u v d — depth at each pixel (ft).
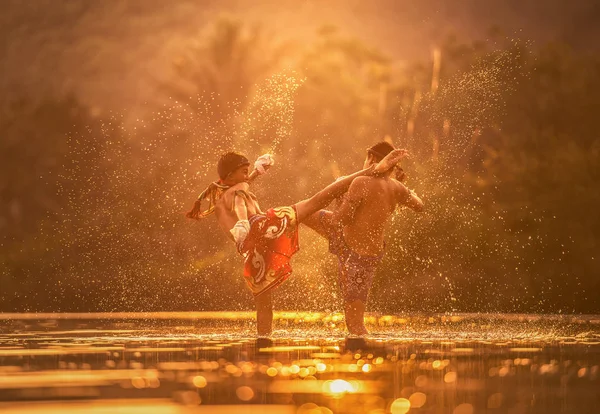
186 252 128.88
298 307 98.32
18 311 122.72
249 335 48.11
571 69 165.07
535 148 148.97
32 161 238.89
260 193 146.61
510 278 114.83
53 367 29.96
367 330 49.21
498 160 146.41
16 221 230.89
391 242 109.70
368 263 49.03
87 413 20.13
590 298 114.01
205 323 65.21
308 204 49.14
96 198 150.61
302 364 29.94
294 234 48.93
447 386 24.16
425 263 110.63
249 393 22.86
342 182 49.42
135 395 22.86
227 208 50.21
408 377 26.16
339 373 27.17
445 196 121.60
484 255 115.14
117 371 28.43
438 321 64.95
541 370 27.99
